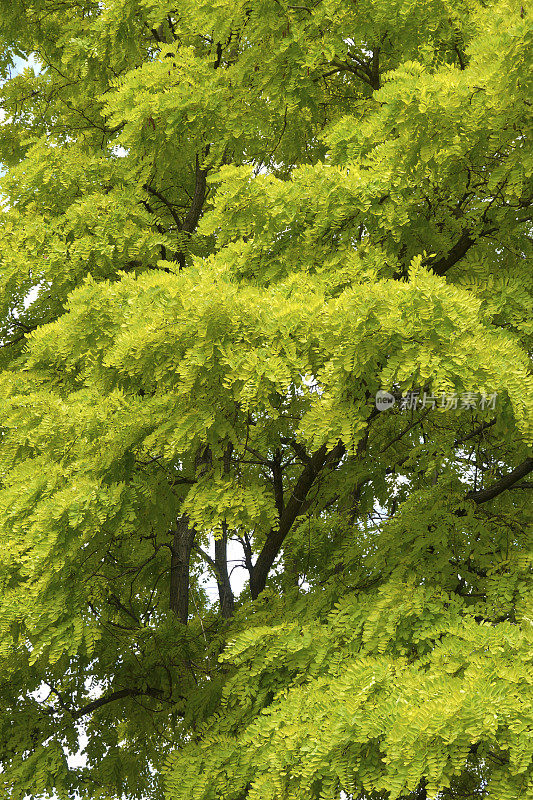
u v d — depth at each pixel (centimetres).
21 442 587
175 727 707
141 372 526
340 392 436
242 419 531
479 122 469
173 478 596
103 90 839
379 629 479
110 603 715
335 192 501
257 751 465
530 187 523
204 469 586
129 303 535
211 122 629
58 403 557
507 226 561
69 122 941
